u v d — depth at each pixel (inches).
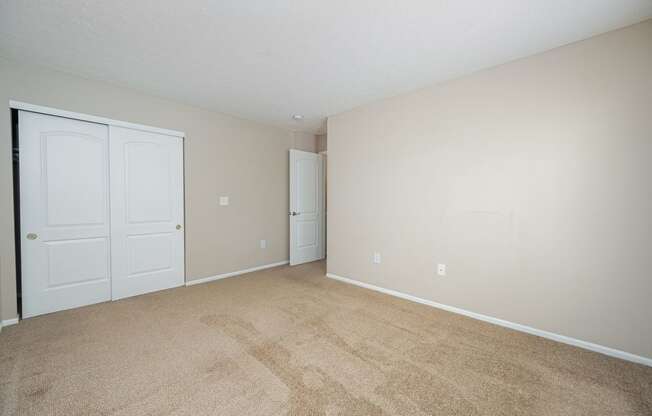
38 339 83.0
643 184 71.4
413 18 69.5
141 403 57.9
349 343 82.4
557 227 83.5
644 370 69.7
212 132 142.4
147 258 123.6
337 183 145.8
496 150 93.9
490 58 88.7
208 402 58.4
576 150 80.0
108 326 92.0
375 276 130.3
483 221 97.3
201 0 63.3
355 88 112.3
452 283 105.4
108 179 112.7
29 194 96.9
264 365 71.3
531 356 76.0
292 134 182.4
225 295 122.3
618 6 64.7
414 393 61.7
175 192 131.0
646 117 70.7
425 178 111.8
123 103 114.0
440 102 107.1
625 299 74.3
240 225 155.9
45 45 82.3
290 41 80.0
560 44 80.7
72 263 105.7
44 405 57.0
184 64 93.7
